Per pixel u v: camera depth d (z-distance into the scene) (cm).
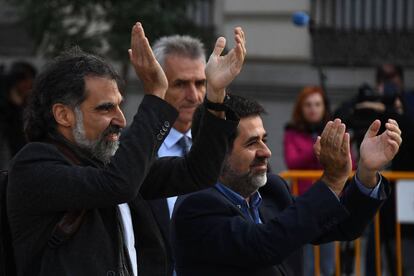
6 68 1923
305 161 1277
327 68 1886
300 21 1401
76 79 551
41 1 1485
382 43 1895
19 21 1545
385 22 1903
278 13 1902
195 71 805
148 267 571
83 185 527
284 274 659
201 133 568
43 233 542
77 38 1480
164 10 1478
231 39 1922
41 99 560
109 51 1480
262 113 662
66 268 534
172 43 817
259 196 675
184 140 798
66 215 540
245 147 647
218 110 565
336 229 654
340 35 1898
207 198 636
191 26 1561
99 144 553
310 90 1291
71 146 555
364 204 639
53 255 538
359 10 1906
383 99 1188
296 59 1898
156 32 1458
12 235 552
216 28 1916
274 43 1911
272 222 605
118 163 530
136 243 574
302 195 608
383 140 628
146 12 1454
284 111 1881
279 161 1870
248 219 651
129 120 1853
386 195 645
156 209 693
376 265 1113
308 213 598
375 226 1104
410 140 1143
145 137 537
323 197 601
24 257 545
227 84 560
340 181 610
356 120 1173
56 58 569
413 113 1287
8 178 552
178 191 585
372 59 1891
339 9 1909
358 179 639
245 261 616
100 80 553
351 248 1179
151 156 540
